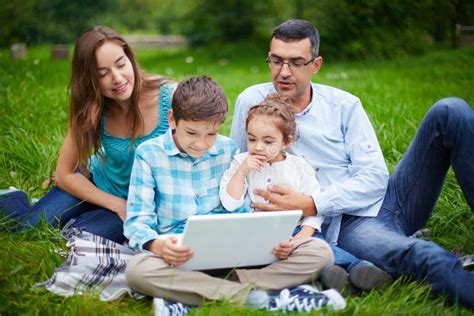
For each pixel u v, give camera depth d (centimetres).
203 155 348
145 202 336
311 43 360
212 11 1964
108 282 326
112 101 375
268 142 342
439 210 438
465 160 339
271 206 349
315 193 354
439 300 310
